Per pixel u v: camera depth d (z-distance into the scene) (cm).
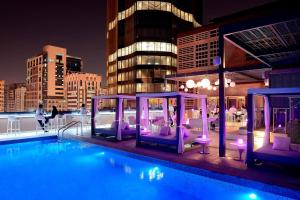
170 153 998
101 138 1394
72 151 1288
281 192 637
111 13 7569
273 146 831
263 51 1166
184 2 6750
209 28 4056
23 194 765
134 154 1057
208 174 787
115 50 7162
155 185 834
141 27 6088
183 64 4406
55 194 765
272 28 867
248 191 696
